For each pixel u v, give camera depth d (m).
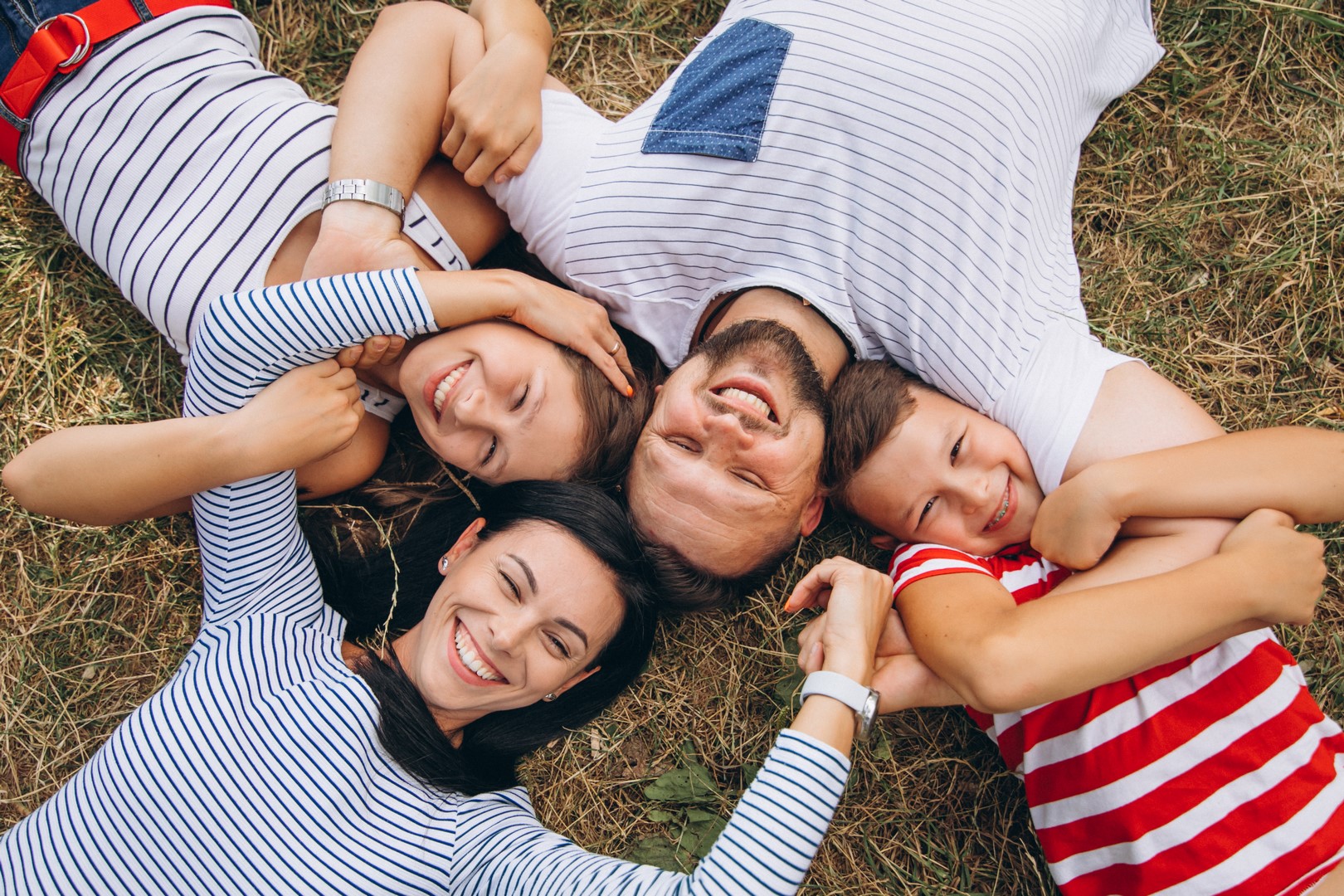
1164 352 2.04
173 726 1.55
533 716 1.80
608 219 1.71
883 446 1.70
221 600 1.65
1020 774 1.80
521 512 1.66
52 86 1.69
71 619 1.97
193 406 1.66
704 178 1.66
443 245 1.82
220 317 1.59
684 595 1.69
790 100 1.62
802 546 2.04
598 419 1.72
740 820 1.47
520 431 1.66
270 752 1.54
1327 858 1.59
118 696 1.98
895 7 1.64
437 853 1.59
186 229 1.69
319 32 2.08
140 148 1.69
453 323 1.64
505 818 1.68
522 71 1.74
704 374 1.61
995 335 1.65
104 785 1.55
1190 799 1.62
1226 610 1.50
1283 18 2.05
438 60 1.77
